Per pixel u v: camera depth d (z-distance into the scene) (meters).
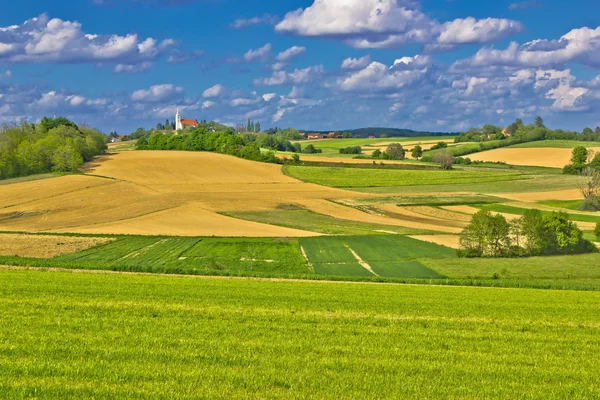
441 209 96.62
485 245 59.12
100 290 33.34
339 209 94.19
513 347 22.06
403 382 16.81
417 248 63.25
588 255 59.38
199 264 52.41
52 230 70.25
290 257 57.44
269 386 16.03
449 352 20.75
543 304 34.22
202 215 84.50
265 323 24.80
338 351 20.30
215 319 25.41
